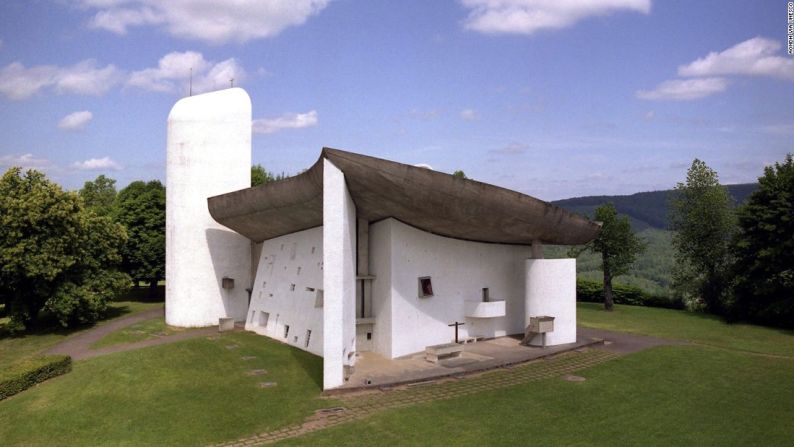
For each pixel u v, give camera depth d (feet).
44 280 91.61
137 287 157.79
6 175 92.17
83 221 95.40
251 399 56.29
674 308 126.52
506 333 85.10
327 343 58.54
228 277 101.86
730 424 48.37
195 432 47.78
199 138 100.01
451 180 63.41
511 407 52.70
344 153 58.54
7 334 95.35
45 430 49.29
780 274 98.27
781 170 102.37
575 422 48.85
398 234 73.41
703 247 118.73
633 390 57.98
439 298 78.02
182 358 74.08
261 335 90.94
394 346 72.08
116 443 45.96
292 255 86.43
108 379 63.93
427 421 49.21
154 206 136.05
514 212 69.97
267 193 77.00
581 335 88.12
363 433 46.73
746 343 84.64
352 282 66.95
